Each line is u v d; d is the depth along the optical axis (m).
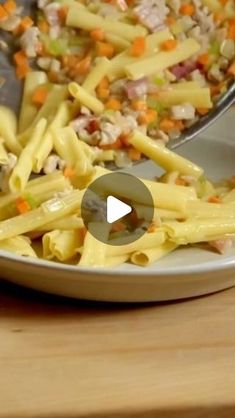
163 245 0.53
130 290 0.50
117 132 0.59
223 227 0.54
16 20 0.60
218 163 0.64
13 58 0.60
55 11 0.61
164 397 0.46
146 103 0.61
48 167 0.56
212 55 0.63
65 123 0.59
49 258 0.52
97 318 0.51
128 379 0.47
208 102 0.61
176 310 0.52
